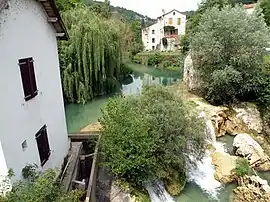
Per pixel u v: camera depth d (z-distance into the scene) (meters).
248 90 21.94
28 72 8.66
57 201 7.39
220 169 15.23
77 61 26.41
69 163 11.93
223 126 20.30
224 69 21.78
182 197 13.33
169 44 64.62
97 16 30.47
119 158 11.20
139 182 12.26
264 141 19.08
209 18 23.73
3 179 7.27
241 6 25.17
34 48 9.20
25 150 8.39
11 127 7.56
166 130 12.88
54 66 11.19
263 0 35.34
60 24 10.85
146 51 63.75
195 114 15.54
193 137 14.05
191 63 25.91
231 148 18.06
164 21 66.25
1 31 7.13
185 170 14.59
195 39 23.80
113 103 13.23
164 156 12.85
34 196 6.91
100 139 12.58
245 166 15.11
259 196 12.90
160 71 48.41
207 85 22.92
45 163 9.88
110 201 10.91
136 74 45.69
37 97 9.37
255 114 21.06
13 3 7.72
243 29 21.84
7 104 7.39
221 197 13.57
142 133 11.51
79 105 26.66
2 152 7.12
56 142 11.23
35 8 9.24
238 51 22.00
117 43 30.64
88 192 9.40
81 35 26.12
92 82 28.00
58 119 11.55
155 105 13.49
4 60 7.27
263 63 22.78
